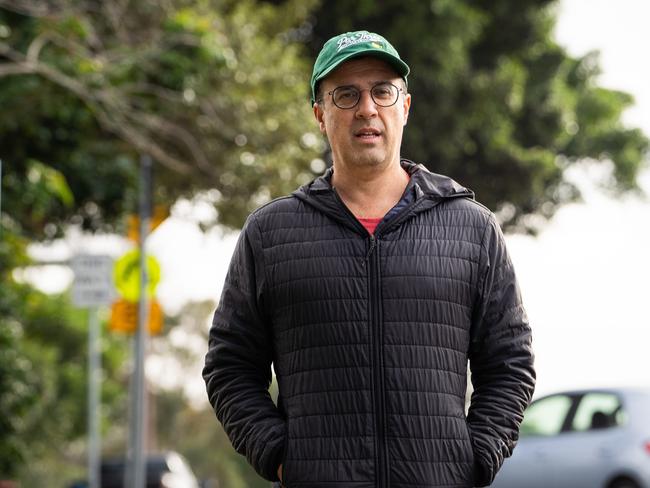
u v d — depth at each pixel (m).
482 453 4.98
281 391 5.14
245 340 5.21
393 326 4.95
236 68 19.05
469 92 27.55
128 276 15.68
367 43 5.09
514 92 27.77
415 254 5.02
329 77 5.14
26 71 15.05
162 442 81.25
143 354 15.17
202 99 18.38
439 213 5.11
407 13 26.73
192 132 19.06
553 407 15.97
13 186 15.24
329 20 26.81
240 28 19.86
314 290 5.00
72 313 38.59
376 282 4.98
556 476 15.43
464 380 5.05
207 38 17.22
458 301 5.02
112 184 17.72
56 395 42.06
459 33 26.92
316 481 4.89
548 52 30.22
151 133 18.98
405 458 4.88
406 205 5.09
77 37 16.75
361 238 5.04
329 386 4.93
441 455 4.90
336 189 5.20
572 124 31.70
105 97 16.11
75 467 70.12
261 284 5.11
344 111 5.11
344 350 4.94
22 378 14.96
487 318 5.12
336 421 4.91
